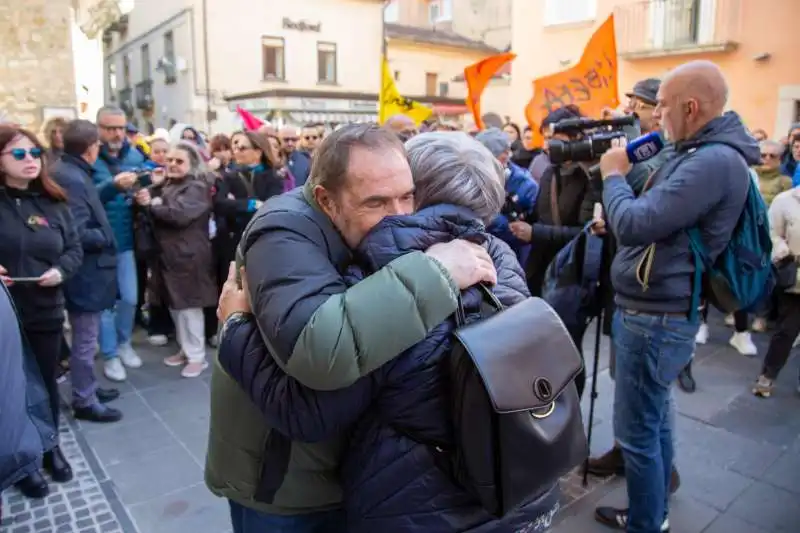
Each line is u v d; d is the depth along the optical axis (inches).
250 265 46.0
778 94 470.9
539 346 43.0
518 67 624.1
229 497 56.9
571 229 125.4
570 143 99.0
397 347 41.3
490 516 45.2
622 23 544.1
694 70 83.0
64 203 117.6
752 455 127.2
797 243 146.8
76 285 134.4
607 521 104.3
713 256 84.7
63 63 334.6
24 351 86.4
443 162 50.1
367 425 46.9
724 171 80.3
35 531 103.0
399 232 45.2
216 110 792.3
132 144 210.1
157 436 135.3
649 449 91.8
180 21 800.3
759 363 177.3
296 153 231.8
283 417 44.6
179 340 173.9
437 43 986.7
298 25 832.3
